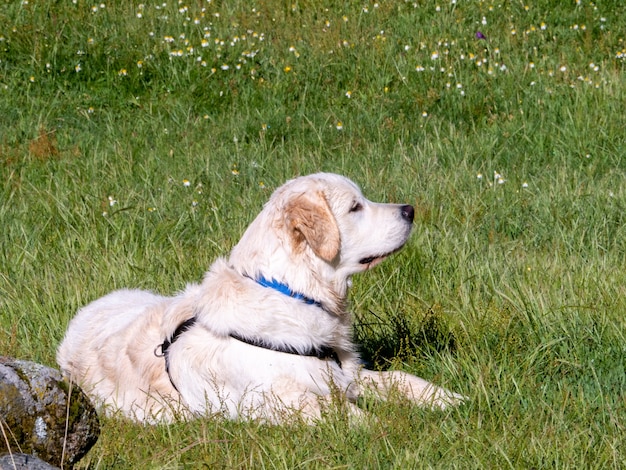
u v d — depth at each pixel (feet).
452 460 20.54
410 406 23.53
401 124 51.93
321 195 24.81
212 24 63.77
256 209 40.55
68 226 39.17
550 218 38.88
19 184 45.21
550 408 22.62
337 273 25.80
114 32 62.44
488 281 32.27
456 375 26.16
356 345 27.86
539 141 48.19
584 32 60.75
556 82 54.34
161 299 29.94
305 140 50.57
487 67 57.21
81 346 28.60
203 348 25.05
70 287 32.94
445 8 63.72
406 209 26.55
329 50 60.29
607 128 48.70
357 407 23.97
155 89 58.18
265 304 24.44
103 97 57.67
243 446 21.31
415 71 56.95
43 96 57.67
